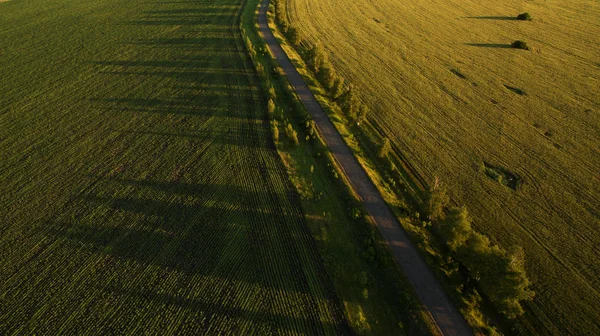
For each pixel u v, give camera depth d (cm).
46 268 2927
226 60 6122
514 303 2539
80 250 3069
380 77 5775
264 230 3234
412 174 3981
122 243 3117
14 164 3981
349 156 4175
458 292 2831
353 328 2564
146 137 4369
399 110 4991
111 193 3609
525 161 4116
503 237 3253
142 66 5950
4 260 2991
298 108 4969
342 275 2908
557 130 4603
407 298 2736
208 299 2695
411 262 3036
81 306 2666
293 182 3750
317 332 2534
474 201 3616
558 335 2567
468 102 5172
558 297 2784
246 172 3859
